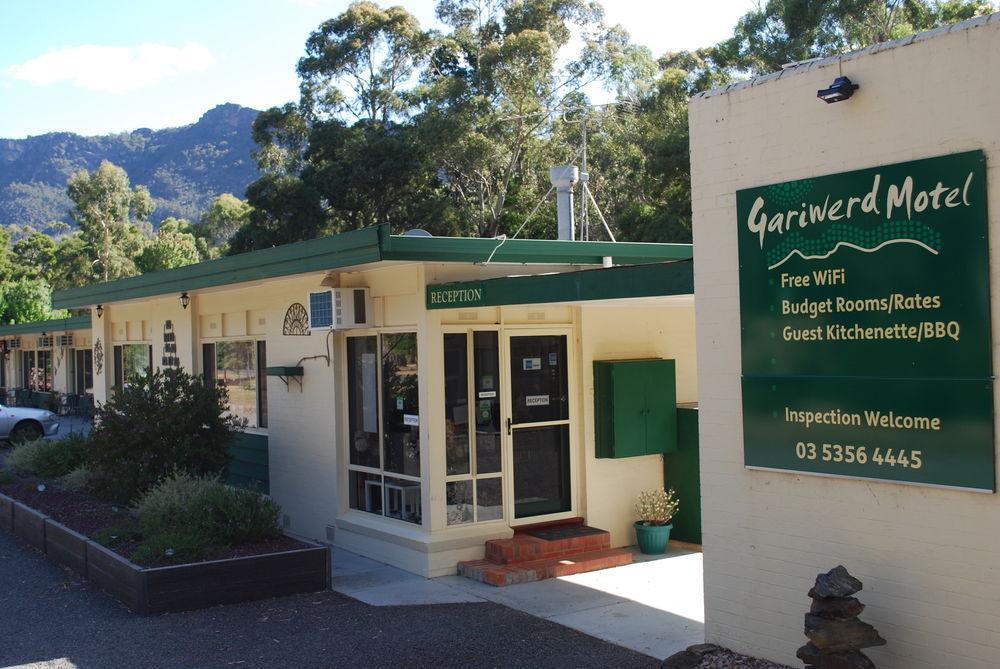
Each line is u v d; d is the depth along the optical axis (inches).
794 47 1156.5
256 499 390.9
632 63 1362.0
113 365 744.3
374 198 1457.9
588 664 275.0
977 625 210.1
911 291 220.7
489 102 1333.7
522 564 382.0
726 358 263.4
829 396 236.8
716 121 265.4
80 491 505.7
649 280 297.9
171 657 286.2
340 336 454.0
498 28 1541.6
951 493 214.5
